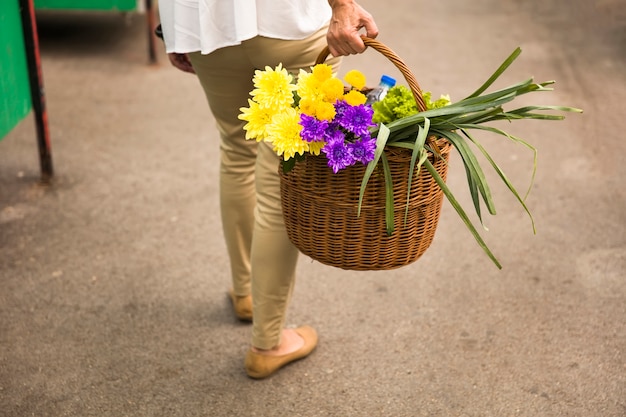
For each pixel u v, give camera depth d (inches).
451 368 97.2
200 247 126.0
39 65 138.9
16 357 98.3
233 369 97.1
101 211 136.8
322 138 68.2
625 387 93.7
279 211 83.6
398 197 71.6
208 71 84.8
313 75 70.9
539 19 269.3
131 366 97.3
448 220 136.0
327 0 81.3
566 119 179.9
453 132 72.1
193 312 108.8
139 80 206.8
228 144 93.0
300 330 100.5
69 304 109.9
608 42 241.1
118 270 118.6
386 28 254.8
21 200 140.0
